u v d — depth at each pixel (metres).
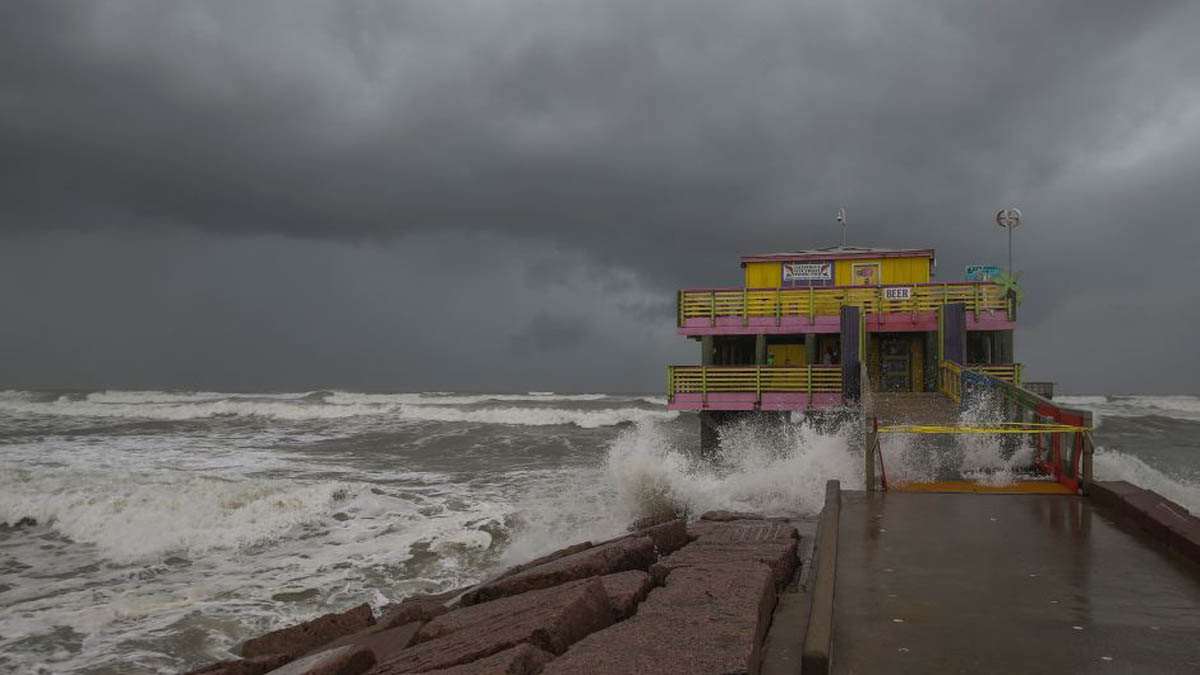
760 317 25.58
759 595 5.80
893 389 26.23
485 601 7.36
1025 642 5.38
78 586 11.73
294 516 16.14
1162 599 6.42
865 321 24.22
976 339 25.66
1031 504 11.02
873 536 9.02
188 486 18.27
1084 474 11.72
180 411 50.03
